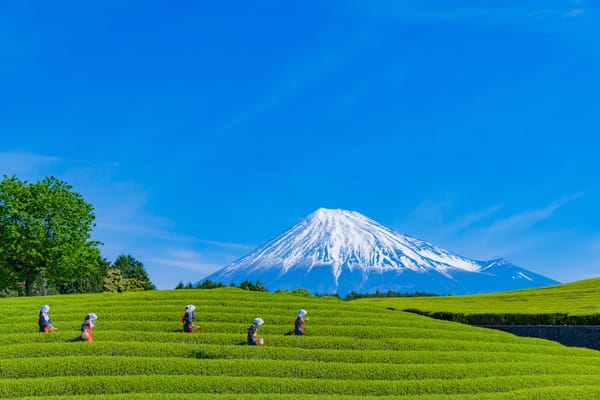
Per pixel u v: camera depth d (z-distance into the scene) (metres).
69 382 24.64
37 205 66.38
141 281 107.81
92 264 72.88
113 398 22.92
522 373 29.38
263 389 25.31
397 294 115.62
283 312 40.44
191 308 33.84
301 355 30.08
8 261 66.38
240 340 32.53
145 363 27.05
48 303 44.19
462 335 37.91
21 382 24.45
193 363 27.41
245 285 75.69
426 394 25.52
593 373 30.19
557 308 46.59
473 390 26.11
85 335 30.67
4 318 37.19
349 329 35.97
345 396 24.36
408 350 33.00
